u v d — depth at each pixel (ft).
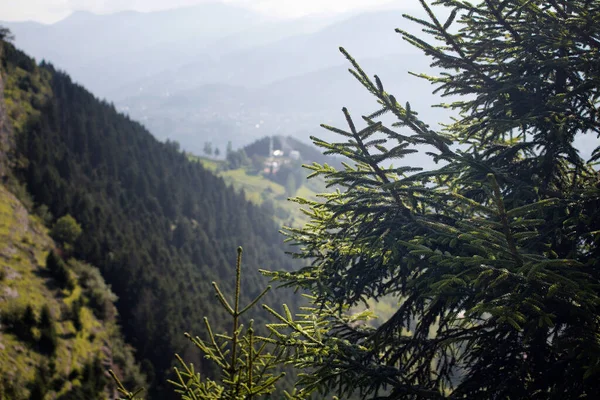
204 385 16.19
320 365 17.99
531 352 17.49
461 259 14.52
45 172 308.40
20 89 403.34
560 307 14.87
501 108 19.92
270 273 21.33
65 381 173.06
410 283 17.15
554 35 19.54
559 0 19.42
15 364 160.66
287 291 357.41
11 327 172.76
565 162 21.07
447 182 22.91
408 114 18.31
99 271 256.11
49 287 210.38
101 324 221.05
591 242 18.39
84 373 181.37
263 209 615.98
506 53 20.80
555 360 17.56
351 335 21.53
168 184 477.77
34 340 175.22
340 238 21.03
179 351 217.97
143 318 236.02
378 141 18.65
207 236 433.48
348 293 19.93
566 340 13.46
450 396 17.26
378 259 19.86
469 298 17.04
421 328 20.35
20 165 311.68
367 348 19.97
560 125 17.95
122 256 269.03
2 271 192.65
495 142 23.65
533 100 19.72
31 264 216.95
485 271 13.92
